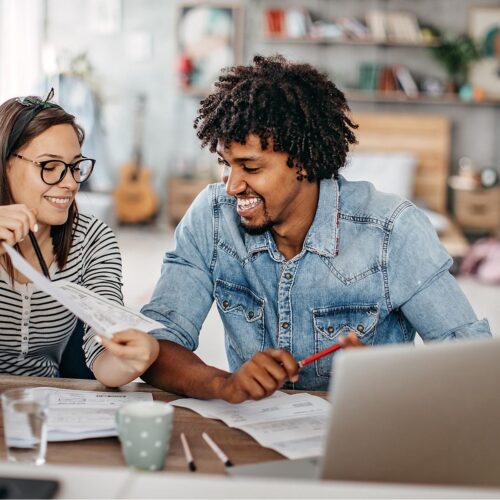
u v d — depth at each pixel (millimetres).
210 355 4199
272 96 1522
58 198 1659
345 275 1674
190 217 1805
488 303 5750
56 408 1384
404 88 7695
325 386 1723
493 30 7746
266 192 1564
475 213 7598
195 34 8031
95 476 909
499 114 7910
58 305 1771
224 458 1179
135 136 8180
